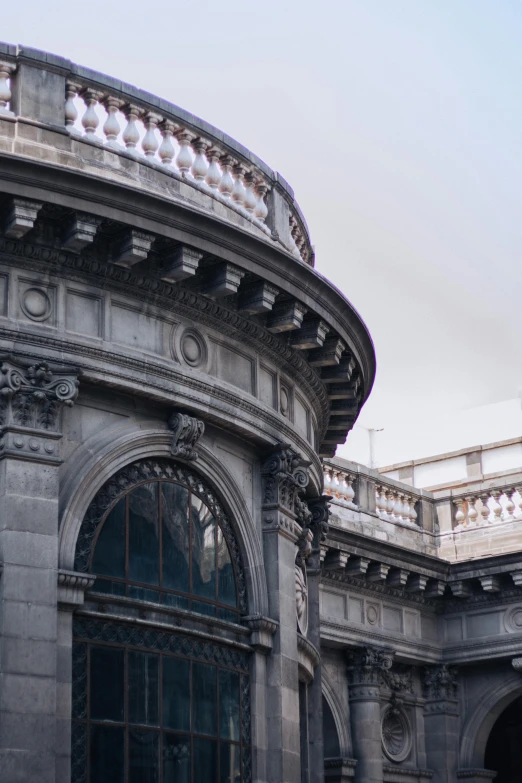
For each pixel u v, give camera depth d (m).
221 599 25.30
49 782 20.75
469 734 43.38
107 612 22.70
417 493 45.19
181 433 24.42
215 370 25.45
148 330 24.20
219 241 23.94
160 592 23.91
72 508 22.52
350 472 42.72
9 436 21.88
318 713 30.12
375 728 40.69
